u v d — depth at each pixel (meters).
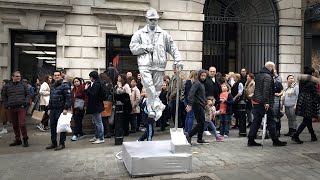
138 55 7.62
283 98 9.34
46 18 12.30
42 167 6.24
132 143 6.43
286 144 7.98
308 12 14.46
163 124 10.50
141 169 5.55
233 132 10.16
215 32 14.29
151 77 7.58
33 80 12.69
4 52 12.12
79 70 12.66
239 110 9.47
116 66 12.66
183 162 5.75
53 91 7.88
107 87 8.95
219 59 14.44
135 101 9.86
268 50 14.84
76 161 6.65
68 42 12.53
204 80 7.92
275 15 14.77
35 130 10.77
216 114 9.43
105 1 12.80
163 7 13.32
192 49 13.66
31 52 12.70
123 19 12.92
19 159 6.87
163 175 5.63
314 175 5.66
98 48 12.81
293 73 14.66
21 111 8.32
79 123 9.16
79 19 12.62
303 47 14.80
